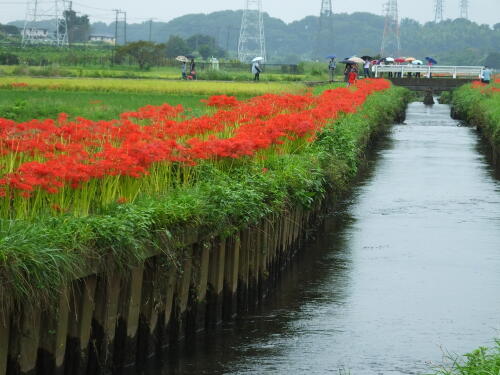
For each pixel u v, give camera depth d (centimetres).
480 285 1728
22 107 3962
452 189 2969
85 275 1072
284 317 1520
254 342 1377
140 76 8231
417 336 1411
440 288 1705
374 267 1872
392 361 1290
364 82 6266
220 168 1639
